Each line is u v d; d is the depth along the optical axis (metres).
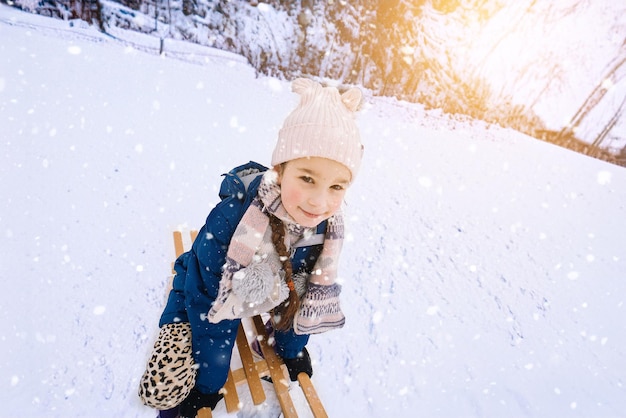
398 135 6.59
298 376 1.44
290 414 1.32
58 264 2.00
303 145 0.81
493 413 1.75
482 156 6.60
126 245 2.25
